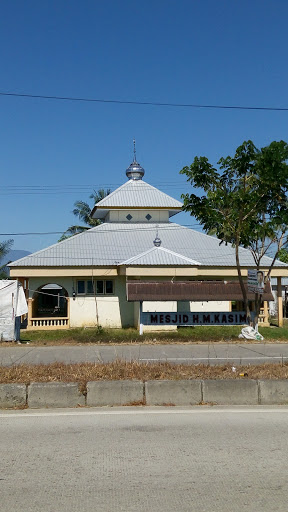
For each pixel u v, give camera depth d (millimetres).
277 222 20219
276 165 19359
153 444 6668
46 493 5098
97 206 34094
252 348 18812
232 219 20734
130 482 5379
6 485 5312
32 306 30516
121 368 10320
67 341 21328
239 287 24453
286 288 38469
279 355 16797
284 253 41906
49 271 28844
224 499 4961
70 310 29500
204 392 9102
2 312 20188
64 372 10062
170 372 10078
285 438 6945
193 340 21391
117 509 4734
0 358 15836
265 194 20156
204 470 5727
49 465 5895
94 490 5172
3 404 8789
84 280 29875
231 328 27703
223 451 6379
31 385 8883
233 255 31031
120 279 30031
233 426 7562
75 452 6355
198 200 20641
